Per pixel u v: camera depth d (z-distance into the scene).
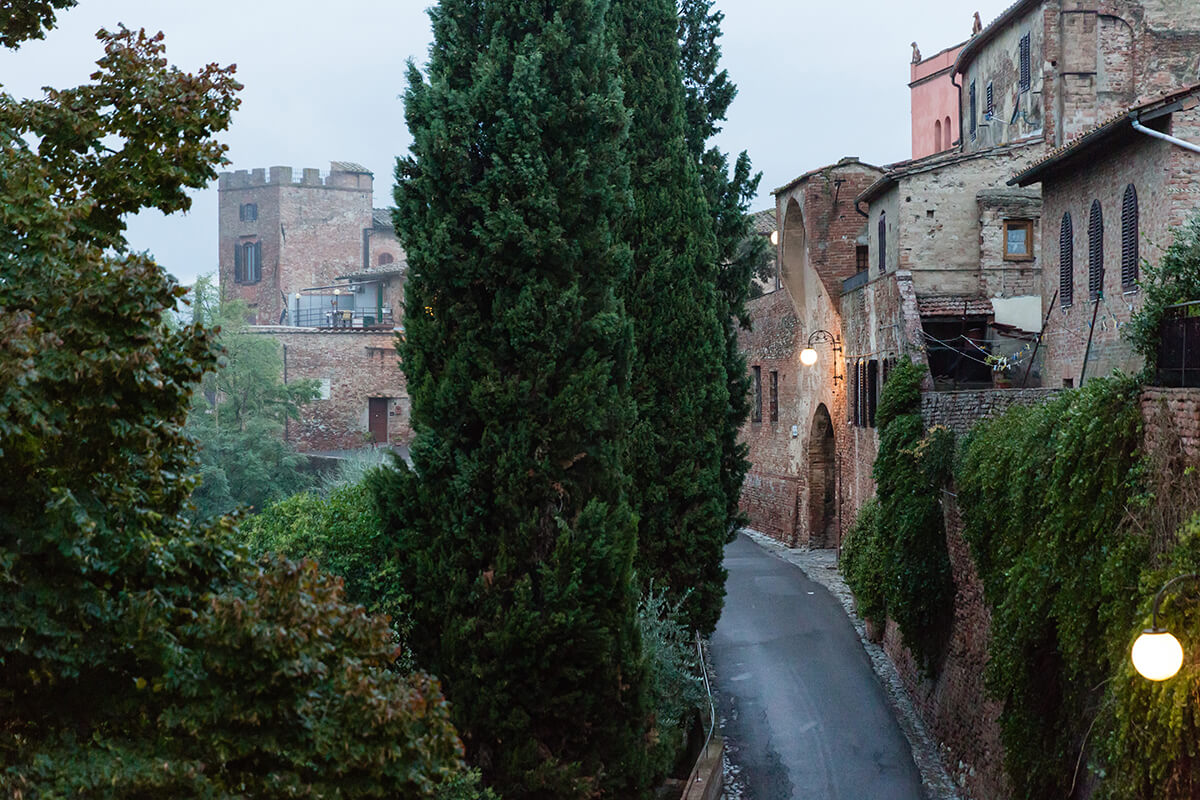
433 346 15.89
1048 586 13.16
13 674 7.54
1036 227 28.80
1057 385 23.42
